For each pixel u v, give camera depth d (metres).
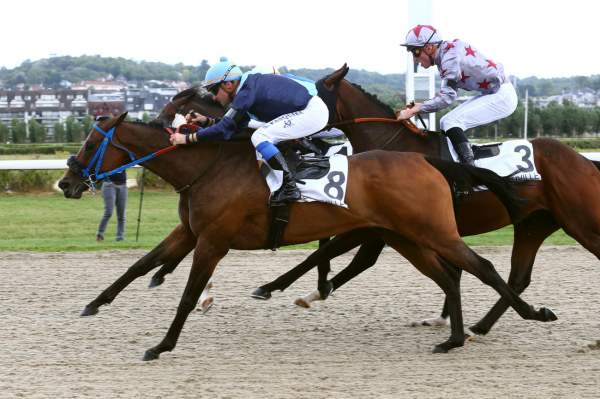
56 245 15.16
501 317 9.73
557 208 8.50
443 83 8.99
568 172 8.41
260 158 7.98
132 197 24.14
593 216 8.35
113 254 14.09
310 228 7.98
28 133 47.47
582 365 7.66
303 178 7.87
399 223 7.82
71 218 19.70
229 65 8.27
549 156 8.52
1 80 95.38
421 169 7.85
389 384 7.07
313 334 8.98
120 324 9.38
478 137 35.66
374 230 8.34
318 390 6.89
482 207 8.61
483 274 7.83
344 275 9.29
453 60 8.88
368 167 7.88
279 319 9.70
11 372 7.45
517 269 9.07
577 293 11.03
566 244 15.44
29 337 8.77
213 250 8.04
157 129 8.38
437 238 7.80
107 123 8.35
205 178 8.15
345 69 9.36
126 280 8.91
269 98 8.09
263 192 7.95
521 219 8.63
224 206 7.97
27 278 12.09
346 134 9.50
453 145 8.91
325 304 10.49
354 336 8.90
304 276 12.30
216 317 9.79
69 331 9.04
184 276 12.31
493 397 6.70
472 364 7.72
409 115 8.99
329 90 9.34
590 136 36.31
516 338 8.73
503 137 35.47
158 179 25.86
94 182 8.42
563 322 9.44
